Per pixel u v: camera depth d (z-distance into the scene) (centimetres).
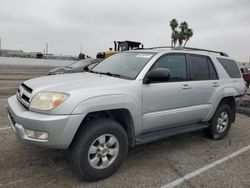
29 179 352
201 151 488
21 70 2417
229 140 564
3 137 500
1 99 885
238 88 587
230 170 410
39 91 338
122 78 402
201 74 505
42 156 421
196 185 358
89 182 353
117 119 397
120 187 344
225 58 585
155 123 420
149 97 402
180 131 462
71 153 340
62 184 344
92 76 418
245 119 769
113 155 366
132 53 482
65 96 325
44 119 313
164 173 390
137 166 409
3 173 364
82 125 348
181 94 451
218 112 543
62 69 1255
